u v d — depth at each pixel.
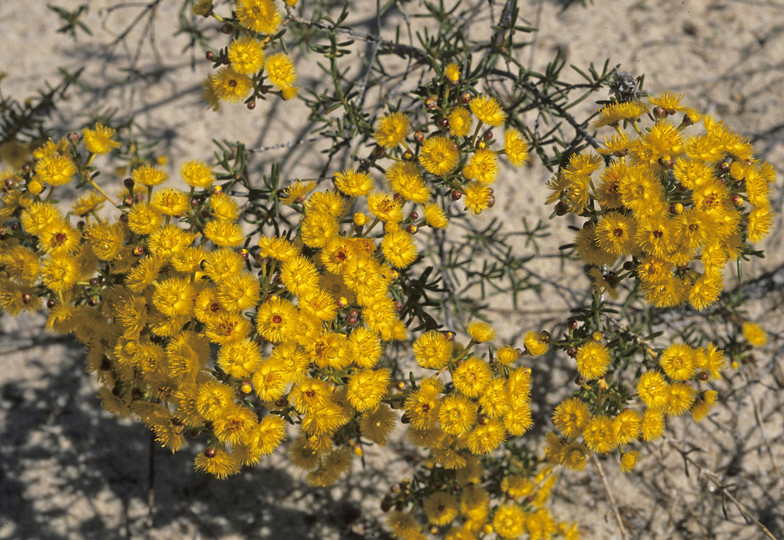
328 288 0.61
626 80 0.63
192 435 0.61
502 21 0.67
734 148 0.60
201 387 0.59
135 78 0.77
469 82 0.63
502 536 0.68
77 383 0.77
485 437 0.61
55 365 0.77
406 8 0.79
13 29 0.80
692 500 0.75
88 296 0.62
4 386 0.77
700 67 0.79
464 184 0.62
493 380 0.60
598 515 0.75
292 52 0.79
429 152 0.61
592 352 0.62
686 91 0.78
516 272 0.77
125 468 0.76
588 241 0.61
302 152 0.78
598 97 0.78
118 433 0.76
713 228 0.59
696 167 0.59
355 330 0.60
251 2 0.62
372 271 0.60
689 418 0.75
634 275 0.61
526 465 0.71
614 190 0.60
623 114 0.61
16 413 0.76
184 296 0.60
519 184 0.78
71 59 0.80
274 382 0.59
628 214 0.60
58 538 0.75
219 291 0.60
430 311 0.75
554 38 0.79
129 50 0.80
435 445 0.61
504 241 0.77
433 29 0.79
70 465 0.76
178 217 0.62
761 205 0.60
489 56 0.65
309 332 0.59
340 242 0.60
